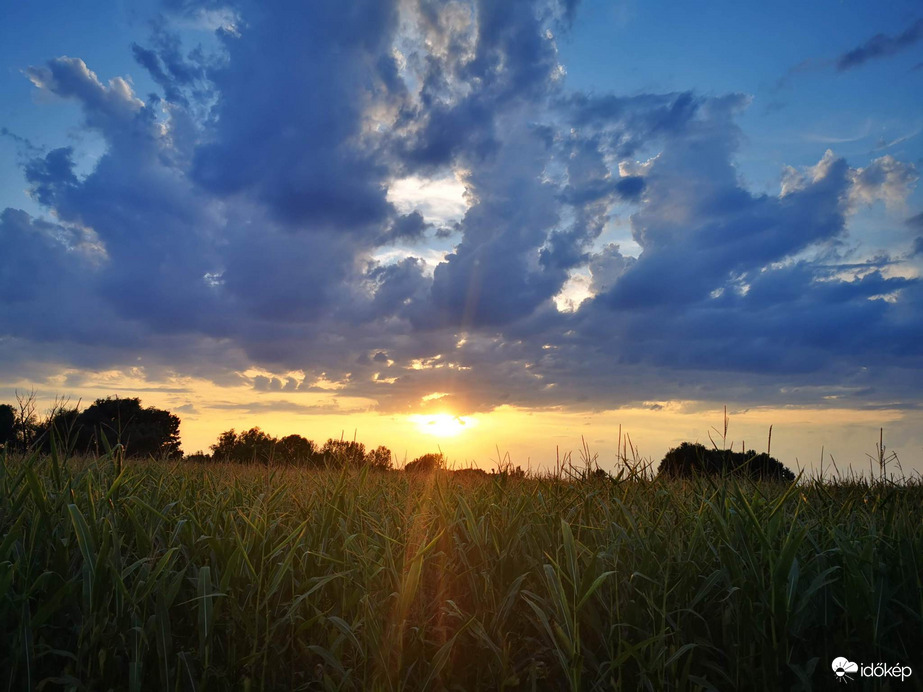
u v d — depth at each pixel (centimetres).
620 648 274
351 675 281
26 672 257
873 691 265
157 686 270
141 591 282
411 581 289
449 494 483
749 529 326
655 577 321
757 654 282
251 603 307
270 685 279
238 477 572
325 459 632
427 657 313
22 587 283
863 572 298
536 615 331
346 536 365
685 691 259
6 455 416
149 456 678
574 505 438
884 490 453
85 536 271
